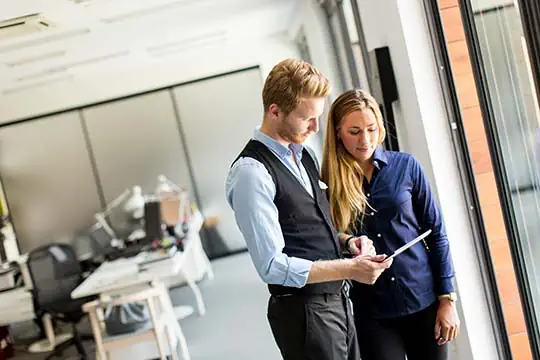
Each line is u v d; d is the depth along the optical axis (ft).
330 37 19.56
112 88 26.18
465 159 8.55
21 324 22.45
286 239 5.93
